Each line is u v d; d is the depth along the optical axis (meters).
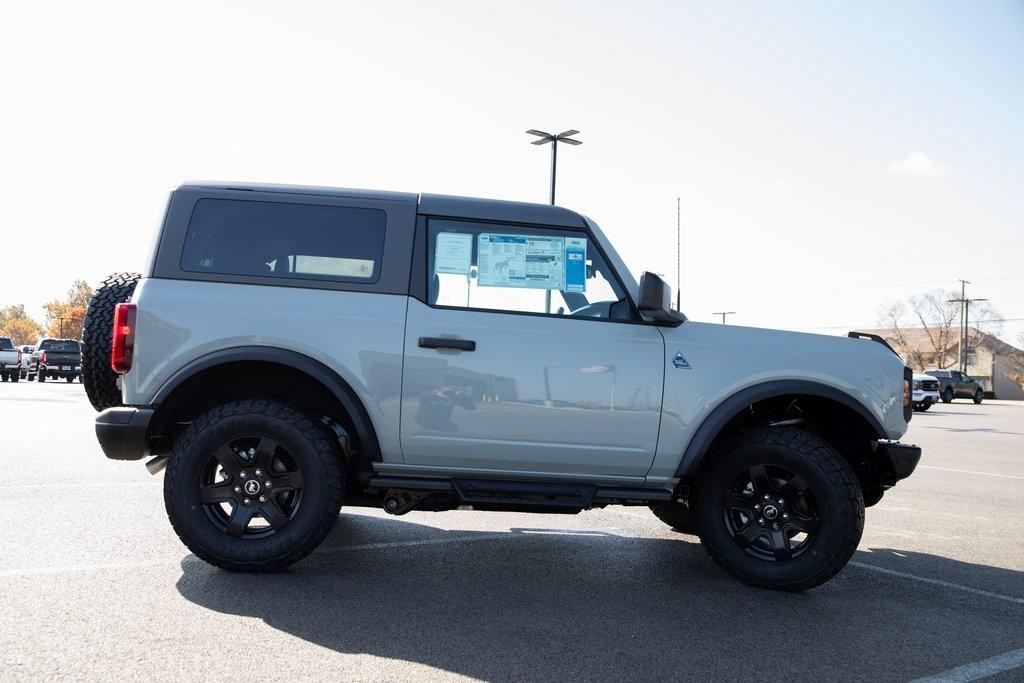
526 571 4.76
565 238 4.77
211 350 4.45
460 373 4.53
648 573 4.82
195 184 4.70
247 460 4.43
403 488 4.56
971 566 5.29
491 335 4.56
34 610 3.70
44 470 7.97
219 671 3.05
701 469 4.80
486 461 4.58
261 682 2.96
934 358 86.69
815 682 3.14
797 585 4.46
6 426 12.51
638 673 3.17
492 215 4.74
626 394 4.59
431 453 4.55
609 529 6.20
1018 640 3.77
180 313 4.46
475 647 3.41
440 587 4.33
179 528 4.37
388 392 4.50
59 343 36.84
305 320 4.50
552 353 4.57
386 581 4.41
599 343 4.61
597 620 3.85
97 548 4.89
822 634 3.76
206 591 4.09
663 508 6.06
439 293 4.62
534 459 4.58
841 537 4.39
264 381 4.82
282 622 3.65
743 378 4.64
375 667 3.14
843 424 5.05
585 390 4.57
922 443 15.19
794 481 4.51
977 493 8.55
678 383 4.63
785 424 5.12
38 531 5.29
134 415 4.39
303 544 4.38
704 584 4.60
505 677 3.09
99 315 4.77
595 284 4.74
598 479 4.70
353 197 4.73
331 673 3.07
